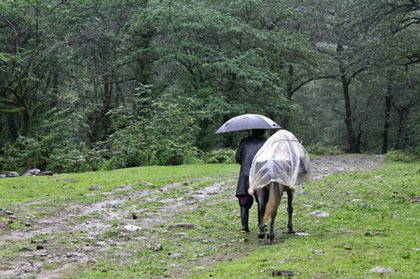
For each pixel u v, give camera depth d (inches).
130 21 1189.1
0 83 1063.0
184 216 399.9
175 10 1093.8
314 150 1615.4
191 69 1187.3
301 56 1349.7
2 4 968.3
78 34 1163.3
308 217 363.9
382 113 1898.4
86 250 284.0
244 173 326.3
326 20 1547.7
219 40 1211.9
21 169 824.9
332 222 339.6
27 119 981.2
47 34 1089.4
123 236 324.5
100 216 395.5
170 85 1244.5
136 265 251.3
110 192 518.9
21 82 973.2
